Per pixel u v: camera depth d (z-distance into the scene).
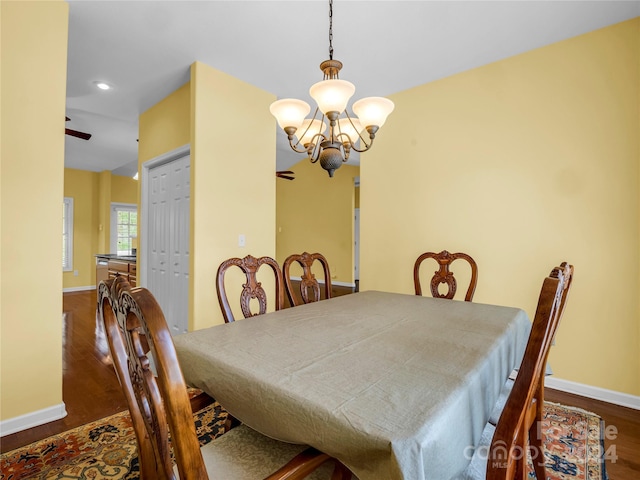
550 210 2.38
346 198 6.77
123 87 3.06
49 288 1.91
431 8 2.04
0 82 1.76
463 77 2.79
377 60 2.62
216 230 2.75
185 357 1.14
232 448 1.02
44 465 1.54
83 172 6.82
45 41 1.90
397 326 1.42
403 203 3.13
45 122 1.90
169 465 0.64
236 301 2.88
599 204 2.20
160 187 3.38
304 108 1.67
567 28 2.21
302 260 2.15
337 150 1.73
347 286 6.73
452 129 2.84
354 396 0.80
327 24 2.19
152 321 0.52
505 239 2.57
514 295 2.53
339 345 1.17
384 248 3.25
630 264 2.11
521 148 2.51
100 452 1.63
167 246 3.26
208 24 2.20
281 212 7.90
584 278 2.26
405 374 0.92
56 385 1.93
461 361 1.01
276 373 0.94
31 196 1.85
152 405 0.63
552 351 2.39
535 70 2.45
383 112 1.66
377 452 0.65
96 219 6.98
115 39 2.36
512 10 2.05
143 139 3.63
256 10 2.06
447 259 2.30
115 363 0.78
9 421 1.77
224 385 0.99
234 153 2.89
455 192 2.82
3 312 1.77
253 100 3.05
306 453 0.86
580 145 2.27
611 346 2.17
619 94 2.14
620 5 1.99
